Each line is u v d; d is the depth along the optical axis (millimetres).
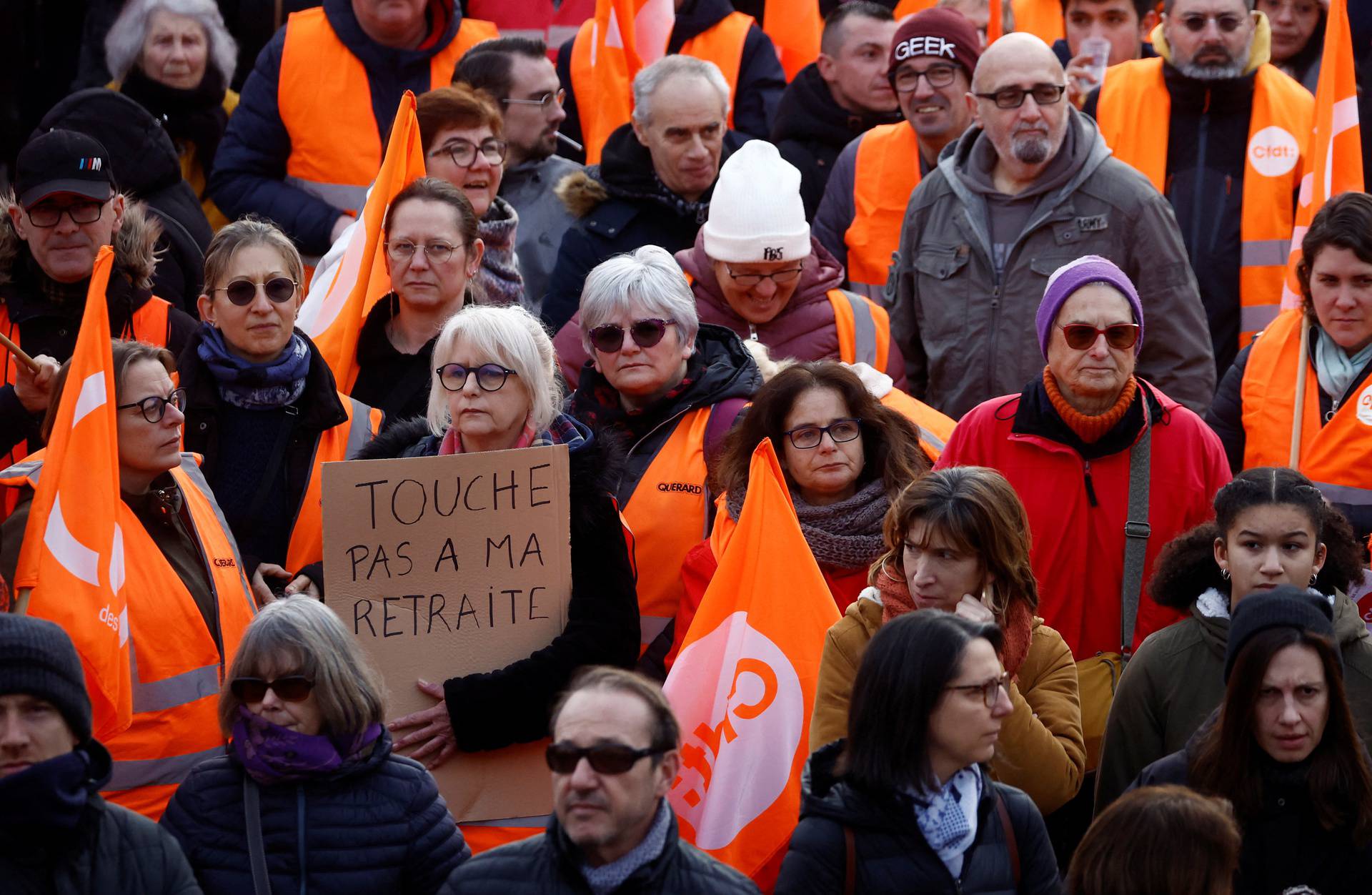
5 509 13070
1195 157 18984
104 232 15367
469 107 17625
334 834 9859
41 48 24906
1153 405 13758
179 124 21500
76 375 11766
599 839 8984
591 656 11477
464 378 11938
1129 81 19344
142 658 11906
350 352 15562
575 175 18750
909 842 9586
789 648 12070
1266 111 18859
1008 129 17141
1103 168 17203
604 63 21453
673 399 14352
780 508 12328
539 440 12094
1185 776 10680
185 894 9281
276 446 13766
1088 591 13500
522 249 19766
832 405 13297
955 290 17406
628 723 9023
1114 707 12188
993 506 11281
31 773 8922
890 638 9750
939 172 17828
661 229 18438
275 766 9898
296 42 20484
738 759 11930
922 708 9570
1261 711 10328
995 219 17375
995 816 9805
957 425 14289
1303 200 17828
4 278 15328
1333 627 11477
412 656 11516
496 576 11578
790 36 24562
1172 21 18969
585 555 11859
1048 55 17109
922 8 24344
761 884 11812
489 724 11375
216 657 12203
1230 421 15664
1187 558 12188
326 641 10039
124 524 12125
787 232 16422
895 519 11570
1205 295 18812
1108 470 13570
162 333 15664
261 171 20484
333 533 11453
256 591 13016
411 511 11531
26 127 24766
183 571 12352
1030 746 11086
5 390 14016
